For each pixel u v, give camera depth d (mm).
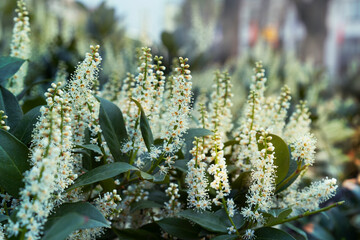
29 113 539
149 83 538
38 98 648
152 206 582
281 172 547
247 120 604
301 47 3459
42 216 447
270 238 516
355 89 2344
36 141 485
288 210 500
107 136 536
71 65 946
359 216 1086
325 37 3416
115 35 1776
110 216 526
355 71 2475
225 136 646
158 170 557
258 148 562
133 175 571
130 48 1332
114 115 544
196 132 535
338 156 1548
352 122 1826
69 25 1830
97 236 551
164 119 626
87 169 560
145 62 539
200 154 533
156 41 1486
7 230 426
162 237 587
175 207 575
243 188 581
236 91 1316
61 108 462
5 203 484
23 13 672
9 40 1560
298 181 611
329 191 551
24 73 672
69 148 470
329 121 1742
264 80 646
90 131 559
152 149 535
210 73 1429
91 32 1761
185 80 526
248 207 554
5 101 567
